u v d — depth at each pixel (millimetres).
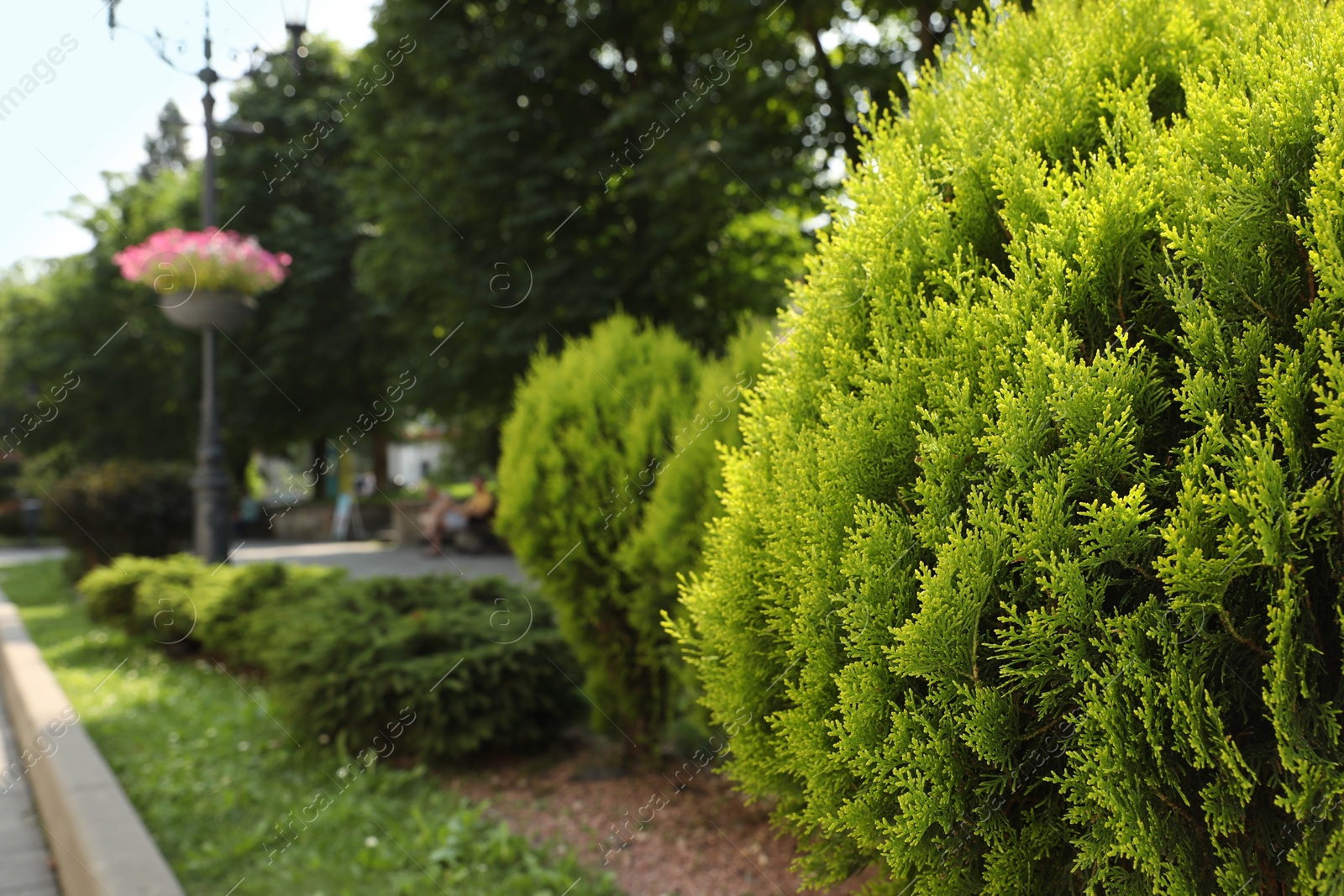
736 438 3818
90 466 14266
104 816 3768
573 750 5211
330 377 24484
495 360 13422
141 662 7988
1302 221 1425
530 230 12477
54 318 27734
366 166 15422
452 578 6156
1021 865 1556
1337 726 1307
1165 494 1450
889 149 1946
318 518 24594
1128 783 1374
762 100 10305
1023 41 1913
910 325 1725
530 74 12586
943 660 1517
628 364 4734
